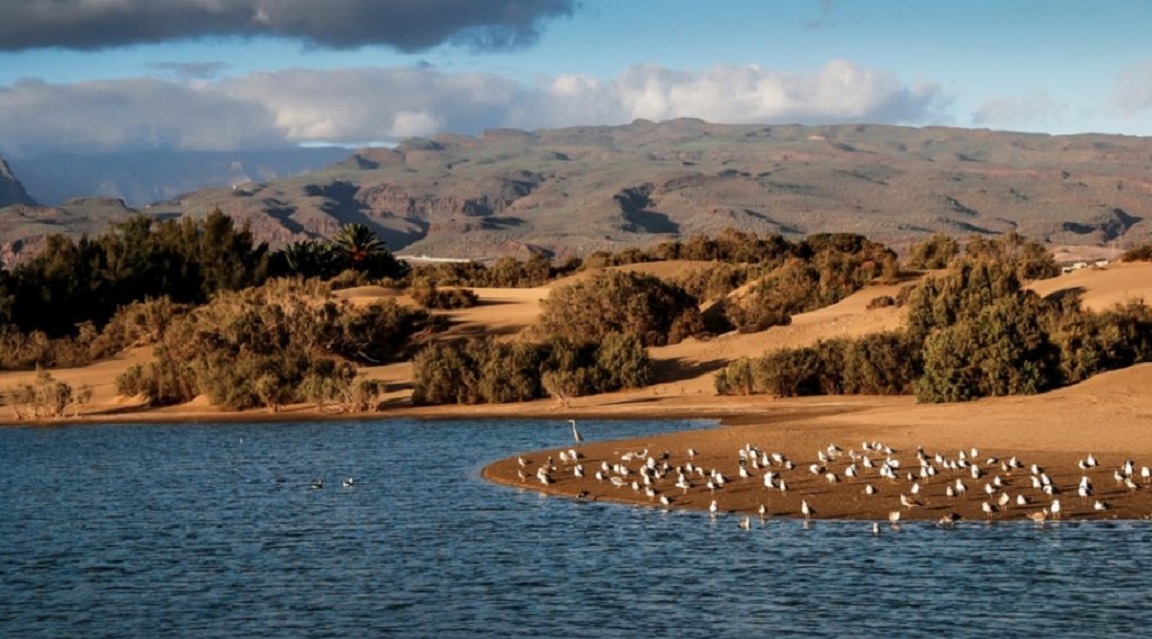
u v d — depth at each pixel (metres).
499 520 45.47
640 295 113.44
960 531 40.78
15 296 145.00
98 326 151.12
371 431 79.19
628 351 95.31
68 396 98.69
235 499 52.91
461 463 61.88
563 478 54.38
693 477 52.56
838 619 32.03
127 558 41.25
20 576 38.94
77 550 42.66
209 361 101.62
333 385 94.19
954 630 30.95
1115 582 34.44
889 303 111.06
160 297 144.00
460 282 177.50
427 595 35.56
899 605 32.97
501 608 34.03
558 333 111.31
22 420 96.00
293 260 175.62
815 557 38.09
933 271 136.88
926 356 80.19
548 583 36.31
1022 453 54.22
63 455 71.00
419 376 95.56
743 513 45.12
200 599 35.88
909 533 40.75
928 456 54.69
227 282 163.00
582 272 186.38
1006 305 80.31
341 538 43.44
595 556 39.22
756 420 76.56
